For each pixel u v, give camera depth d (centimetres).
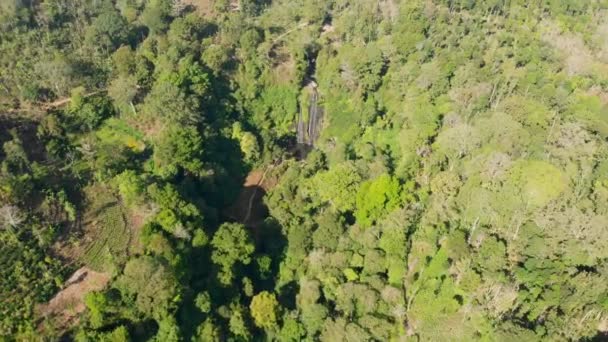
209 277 11456
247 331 10781
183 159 13838
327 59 18012
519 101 13388
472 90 14238
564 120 13075
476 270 10150
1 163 12356
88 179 13112
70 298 10475
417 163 13100
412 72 15638
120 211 12450
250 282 11706
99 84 15875
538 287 9638
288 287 12212
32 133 13862
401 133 14050
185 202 12269
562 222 10238
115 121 15175
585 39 16750
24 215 11338
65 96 15338
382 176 12169
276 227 13450
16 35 16450
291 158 16662
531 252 10125
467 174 12050
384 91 16412
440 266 10731
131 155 14338
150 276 9981
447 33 17150
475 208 11025
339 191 12675
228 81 17400
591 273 9519
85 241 11600
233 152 16162
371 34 18375
